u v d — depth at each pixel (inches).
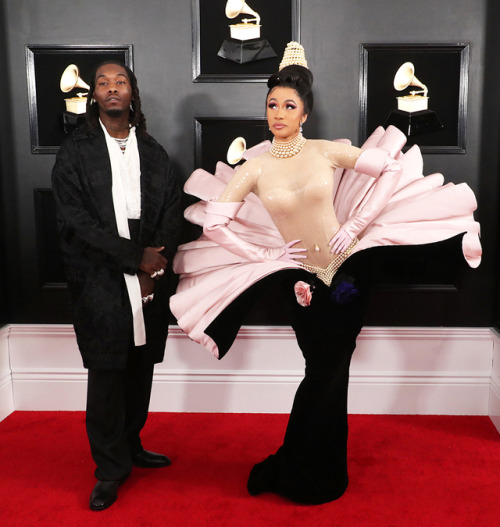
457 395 145.4
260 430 138.1
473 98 138.4
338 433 110.0
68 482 117.2
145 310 112.2
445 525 102.3
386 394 146.1
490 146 139.6
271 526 103.0
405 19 136.3
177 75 138.7
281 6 136.3
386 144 109.4
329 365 107.7
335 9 136.3
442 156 140.2
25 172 142.1
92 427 111.3
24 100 139.9
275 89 102.0
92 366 107.7
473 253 104.7
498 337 138.3
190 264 118.7
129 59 137.8
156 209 111.3
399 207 107.6
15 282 146.1
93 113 110.3
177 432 137.2
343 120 139.4
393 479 117.0
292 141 103.7
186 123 140.2
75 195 106.8
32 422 142.3
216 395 147.3
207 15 136.8
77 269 108.5
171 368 147.1
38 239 143.9
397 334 144.5
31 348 147.1
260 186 104.7
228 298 105.7
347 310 107.0
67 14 136.9
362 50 136.9
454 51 136.9
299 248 106.1
